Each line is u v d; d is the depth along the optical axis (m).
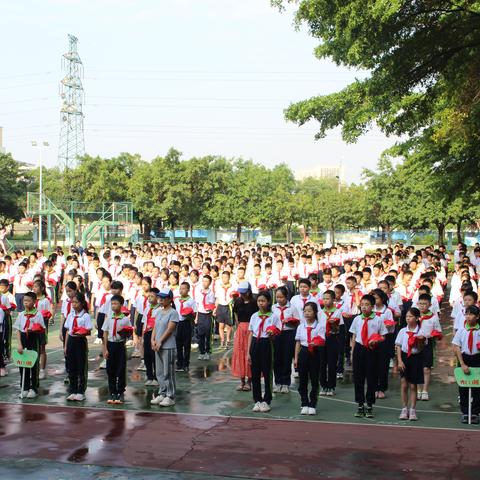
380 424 8.52
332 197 54.44
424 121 15.13
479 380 8.44
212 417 8.88
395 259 18.02
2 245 26.19
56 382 11.02
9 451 7.43
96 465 6.99
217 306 14.28
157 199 46.81
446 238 55.28
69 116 65.62
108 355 9.58
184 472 6.79
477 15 10.92
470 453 7.33
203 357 13.08
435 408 9.38
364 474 6.70
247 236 56.16
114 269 18.48
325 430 8.25
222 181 50.00
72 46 65.81
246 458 7.20
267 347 9.23
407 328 8.77
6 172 52.72
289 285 19.12
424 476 6.63
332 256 22.06
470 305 9.24
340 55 13.93
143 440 7.83
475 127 12.13
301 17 12.54
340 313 11.18
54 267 17.92
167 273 13.19
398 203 42.00
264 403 9.21
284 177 57.75
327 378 10.26
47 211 38.91
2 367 11.48
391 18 10.91
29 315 10.00
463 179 15.73
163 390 9.59
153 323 10.63
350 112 15.34
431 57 11.41
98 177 47.06
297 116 16.05
